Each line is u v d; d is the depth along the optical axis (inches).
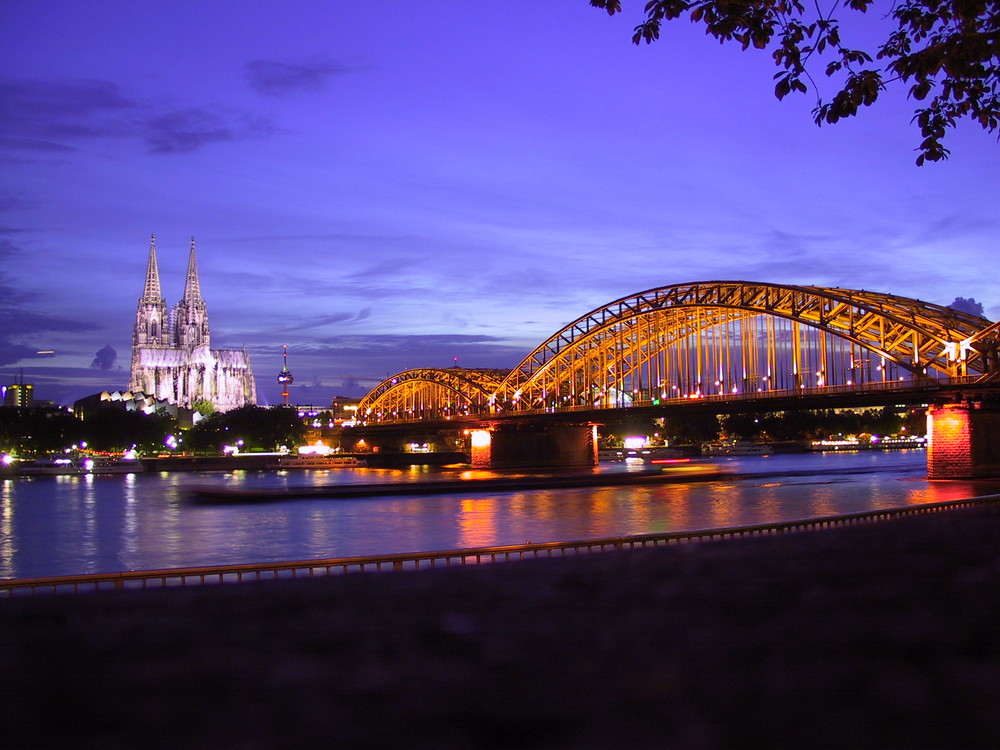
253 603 876.0
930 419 4628.4
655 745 419.5
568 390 7810.0
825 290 5113.2
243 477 7130.9
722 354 5900.6
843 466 7367.1
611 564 1131.3
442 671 557.3
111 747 434.0
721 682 509.4
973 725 425.7
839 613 689.0
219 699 508.4
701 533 1572.3
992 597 729.6
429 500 4419.3
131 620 767.7
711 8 737.0
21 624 757.9
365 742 438.0
